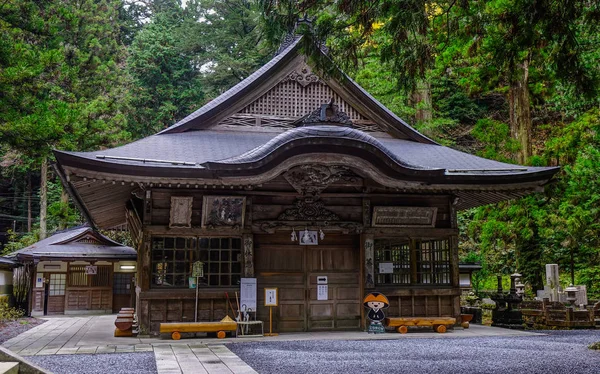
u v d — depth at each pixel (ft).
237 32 134.31
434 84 97.35
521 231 69.92
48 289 74.43
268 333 42.57
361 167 41.63
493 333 44.27
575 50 27.43
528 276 78.07
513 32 27.84
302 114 49.85
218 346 35.73
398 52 28.86
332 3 28.63
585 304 59.67
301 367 26.94
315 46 29.19
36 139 54.70
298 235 44.62
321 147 40.70
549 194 66.80
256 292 43.06
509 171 45.03
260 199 44.14
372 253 45.55
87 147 83.82
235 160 39.04
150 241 41.65
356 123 51.72
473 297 76.38
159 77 125.59
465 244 93.15
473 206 59.82
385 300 43.83
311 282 45.68
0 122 55.57
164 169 38.63
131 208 49.42
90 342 38.86
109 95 101.45
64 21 73.26
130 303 79.36
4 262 70.74
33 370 18.81
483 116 114.11
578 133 64.90
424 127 80.59
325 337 40.88
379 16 27.20
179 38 136.98
